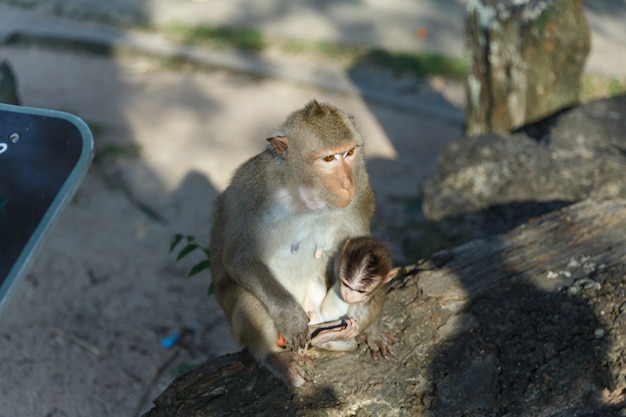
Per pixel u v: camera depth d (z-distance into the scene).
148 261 8.72
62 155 2.90
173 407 4.71
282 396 4.75
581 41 8.77
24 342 7.50
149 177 10.20
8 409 6.70
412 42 13.95
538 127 8.59
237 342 5.10
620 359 4.90
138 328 7.75
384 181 10.19
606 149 7.88
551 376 4.86
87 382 7.05
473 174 7.96
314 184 4.68
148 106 12.04
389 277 4.73
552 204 7.47
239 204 4.86
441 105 12.13
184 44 13.73
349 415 4.71
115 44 13.56
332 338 4.71
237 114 11.84
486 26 8.90
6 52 13.56
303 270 5.11
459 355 4.94
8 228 2.75
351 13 15.00
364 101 12.30
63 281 8.37
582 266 5.43
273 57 13.45
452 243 7.87
